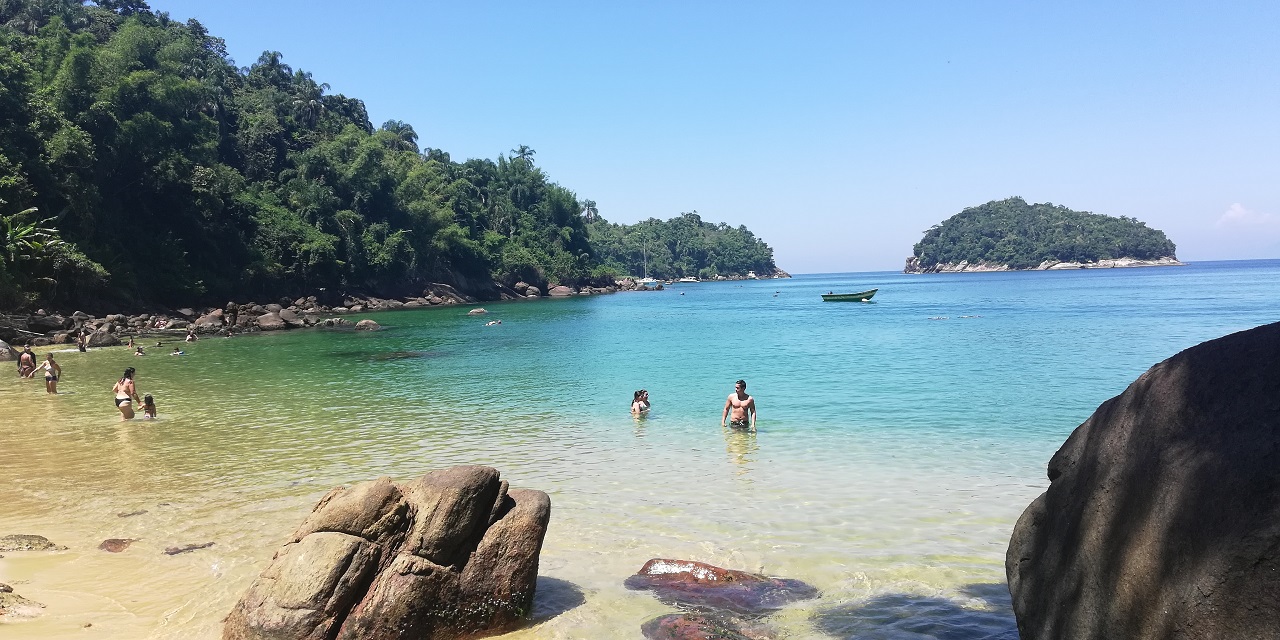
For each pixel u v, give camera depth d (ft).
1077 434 15.38
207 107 297.94
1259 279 403.54
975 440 45.55
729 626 20.44
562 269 436.76
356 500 19.77
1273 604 9.72
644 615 21.42
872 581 23.68
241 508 32.22
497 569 20.44
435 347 122.83
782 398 63.46
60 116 190.90
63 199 187.83
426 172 363.15
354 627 18.17
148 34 248.93
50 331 144.87
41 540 27.66
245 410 60.34
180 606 21.80
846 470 38.50
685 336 139.13
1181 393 12.53
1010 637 19.38
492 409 60.13
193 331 157.38
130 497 34.12
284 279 261.85
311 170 301.22
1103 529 13.17
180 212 232.12
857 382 72.43
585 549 27.12
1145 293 273.54
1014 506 31.83
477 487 20.61
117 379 83.25
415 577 18.98
